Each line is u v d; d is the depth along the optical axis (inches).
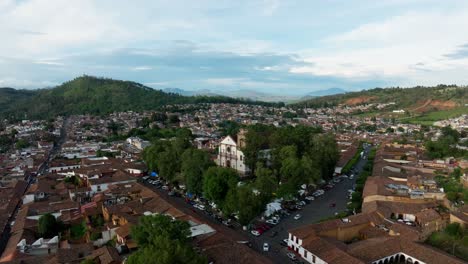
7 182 5506.9
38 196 4594.0
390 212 3585.1
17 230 3503.9
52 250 3097.9
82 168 5748.0
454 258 2613.2
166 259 1878.7
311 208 4170.8
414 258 2716.5
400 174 5039.4
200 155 4626.0
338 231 3221.0
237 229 3540.8
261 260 2610.7
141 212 3612.2
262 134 5674.2
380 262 2728.8
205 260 2148.1
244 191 3491.6
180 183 5039.4
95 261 2645.2
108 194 4377.5
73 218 3732.8
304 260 2888.8
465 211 3474.4
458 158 6018.7
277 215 3887.8
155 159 5502.0
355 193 4409.5
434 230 3267.7
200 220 3437.5
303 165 4463.6
